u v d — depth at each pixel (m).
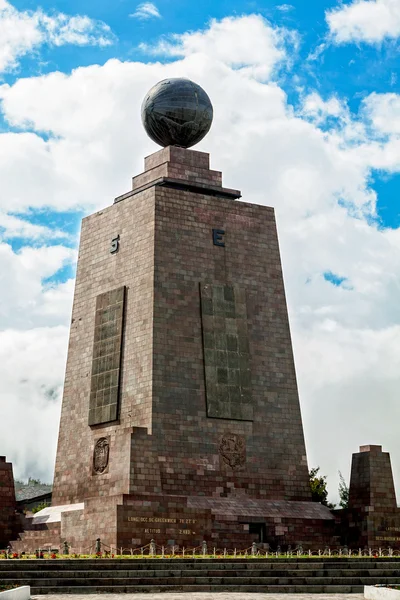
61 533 79.00
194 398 83.00
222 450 83.12
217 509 80.62
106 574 60.91
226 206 88.81
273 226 90.56
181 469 81.12
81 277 90.69
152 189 86.31
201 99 88.88
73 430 87.19
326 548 82.25
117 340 85.25
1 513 84.31
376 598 54.72
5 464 85.12
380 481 83.69
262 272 88.94
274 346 87.69
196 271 85.94
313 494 108.56
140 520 75.19
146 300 84.00
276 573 62.66
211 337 84.94
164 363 82.50
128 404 83.06
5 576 60.34
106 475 82.19
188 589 59.25
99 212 90.69
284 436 86.12
